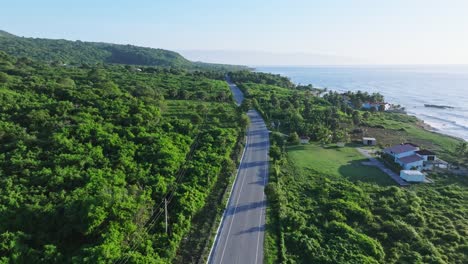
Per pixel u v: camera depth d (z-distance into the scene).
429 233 45.91
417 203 53.06
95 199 39.56
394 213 50.78
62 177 46.69
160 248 38.12
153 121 72.62
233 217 47.94
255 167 66.94
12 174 47.25
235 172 63.34
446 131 125.25
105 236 36.72
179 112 91.56
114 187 44.44
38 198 42.59
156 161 55.34
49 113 65.56
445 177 66.12
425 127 125.75
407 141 95.75
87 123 62.88
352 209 50.19
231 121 90.19
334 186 59.69
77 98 75.81
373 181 63.19
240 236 43.25
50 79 98.50
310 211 50.72
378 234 45.16
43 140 56.28
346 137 91.56
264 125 100.25
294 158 73.56
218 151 66.00
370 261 38.75
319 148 83.00
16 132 57.34
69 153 53.12
